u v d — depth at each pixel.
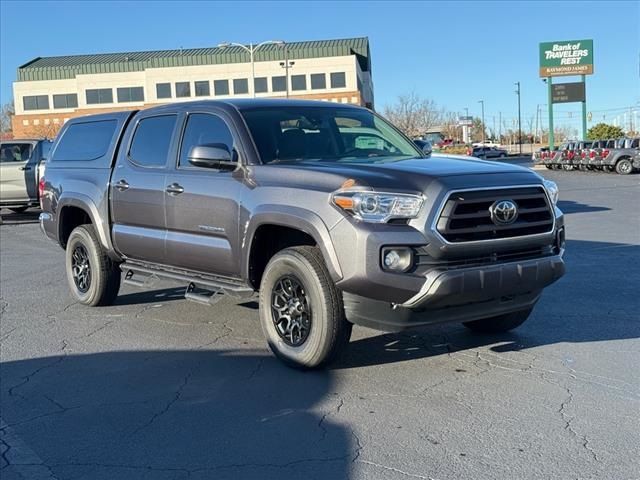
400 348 5.80
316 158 5.71
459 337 6.10
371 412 4.46
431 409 4.49
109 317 7.21
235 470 3.74
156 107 6.84
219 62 78.00
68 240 7.91
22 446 4.14
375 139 6.28
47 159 8.38
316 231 4.82
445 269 4.62
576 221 14.99
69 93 84.12
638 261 9.67
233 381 5.14
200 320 7.00
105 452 4.02
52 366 5.63
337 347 5.03
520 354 5.57
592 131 89.00
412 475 3.61
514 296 5.14
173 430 4.30
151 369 5.48
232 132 5.78
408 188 4.66
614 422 4.21
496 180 4.86
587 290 7.85
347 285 4.70
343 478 3.61
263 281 5.41
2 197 16.89
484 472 3.62
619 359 5.39
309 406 4.60
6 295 8.52
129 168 6.80
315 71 76.12
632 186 25.45
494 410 4.44
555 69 54.50
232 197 5.53
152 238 6.43
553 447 3.89
